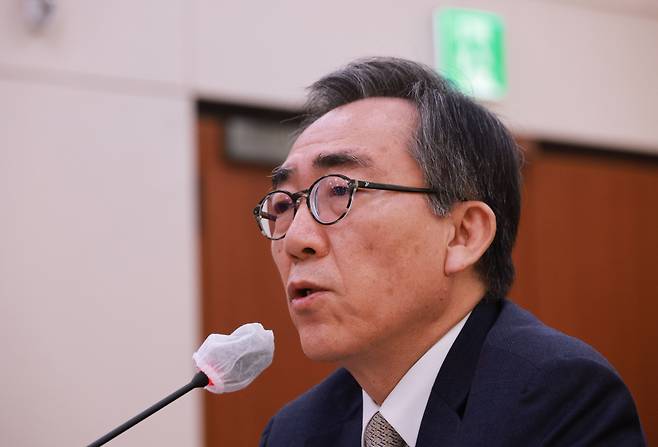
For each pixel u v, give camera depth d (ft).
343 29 22.58
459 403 8.93
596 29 25.45
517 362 8.70
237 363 9.02
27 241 19.04
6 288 18.72
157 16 20.93
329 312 8.87
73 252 19.34
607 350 24.76
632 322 25.12
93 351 19.11
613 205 25.58
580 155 25.46
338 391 10.57
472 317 9.39
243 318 21.17
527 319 9.53
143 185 20.15
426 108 9.53
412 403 9.21
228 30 21.57
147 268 19.86
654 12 26.35
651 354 25.23
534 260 24.35
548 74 24.56
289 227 9.20
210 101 21.31
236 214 21.54
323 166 9.28
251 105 21.66
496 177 9.71
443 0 23.65
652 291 25.52
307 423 10.39
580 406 8.16
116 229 19.75
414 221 9.04
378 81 9.91
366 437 9.57
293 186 9.45
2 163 19.13
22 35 19.65
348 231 8.93
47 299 18.98
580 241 24.99
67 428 18.65
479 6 24.07
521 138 23.89
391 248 8.91
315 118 10.31
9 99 19.34
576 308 24.59
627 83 25.50
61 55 19.92
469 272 9.53
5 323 18.60
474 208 9.45
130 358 19.36
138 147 20.25
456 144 9.46
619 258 25.36
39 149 19.43
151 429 19.25
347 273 8.86
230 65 21.44
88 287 19.31
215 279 21.07
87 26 20.25
